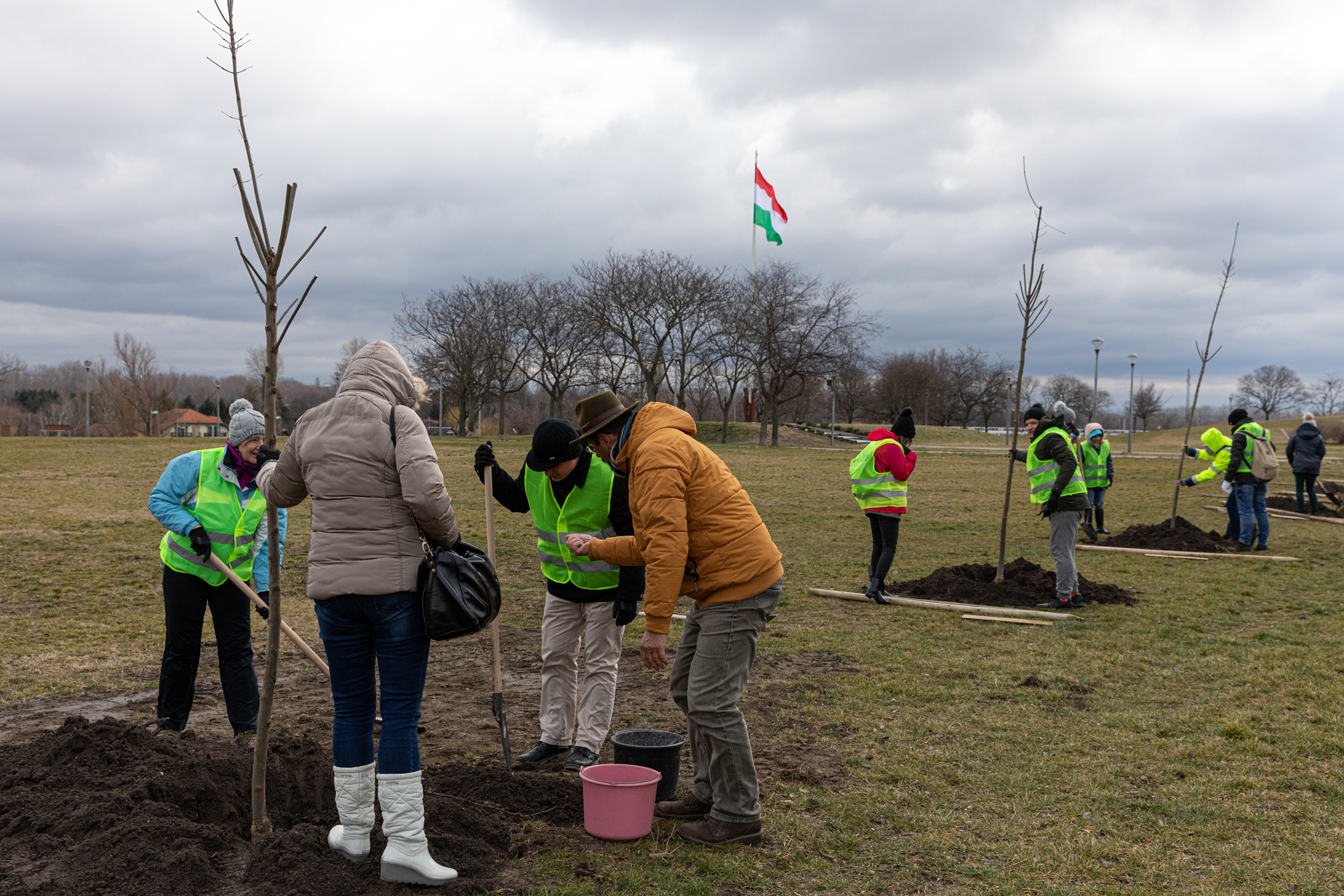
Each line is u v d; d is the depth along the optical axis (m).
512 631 7.62
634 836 3.48
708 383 54.50
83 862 3.03
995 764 4.43
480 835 3.43
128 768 3.67
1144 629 7.36
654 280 47.66
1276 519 15.67
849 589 9.46
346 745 3.11
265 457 4.50
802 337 44.62
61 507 16.05
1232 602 8.48
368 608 3.03
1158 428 106.25
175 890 2.91
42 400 94.94
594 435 3.70
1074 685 5.80
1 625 7.43
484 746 4.70
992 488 22.38
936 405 83.69
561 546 4.26
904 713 5.24
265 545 4.70
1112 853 3.45
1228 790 4.09
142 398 73.88
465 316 51.34
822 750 4.62
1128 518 16.17
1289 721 5.04
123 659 6.43
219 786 3.64
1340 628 7.37
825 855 3.43
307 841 3.17
